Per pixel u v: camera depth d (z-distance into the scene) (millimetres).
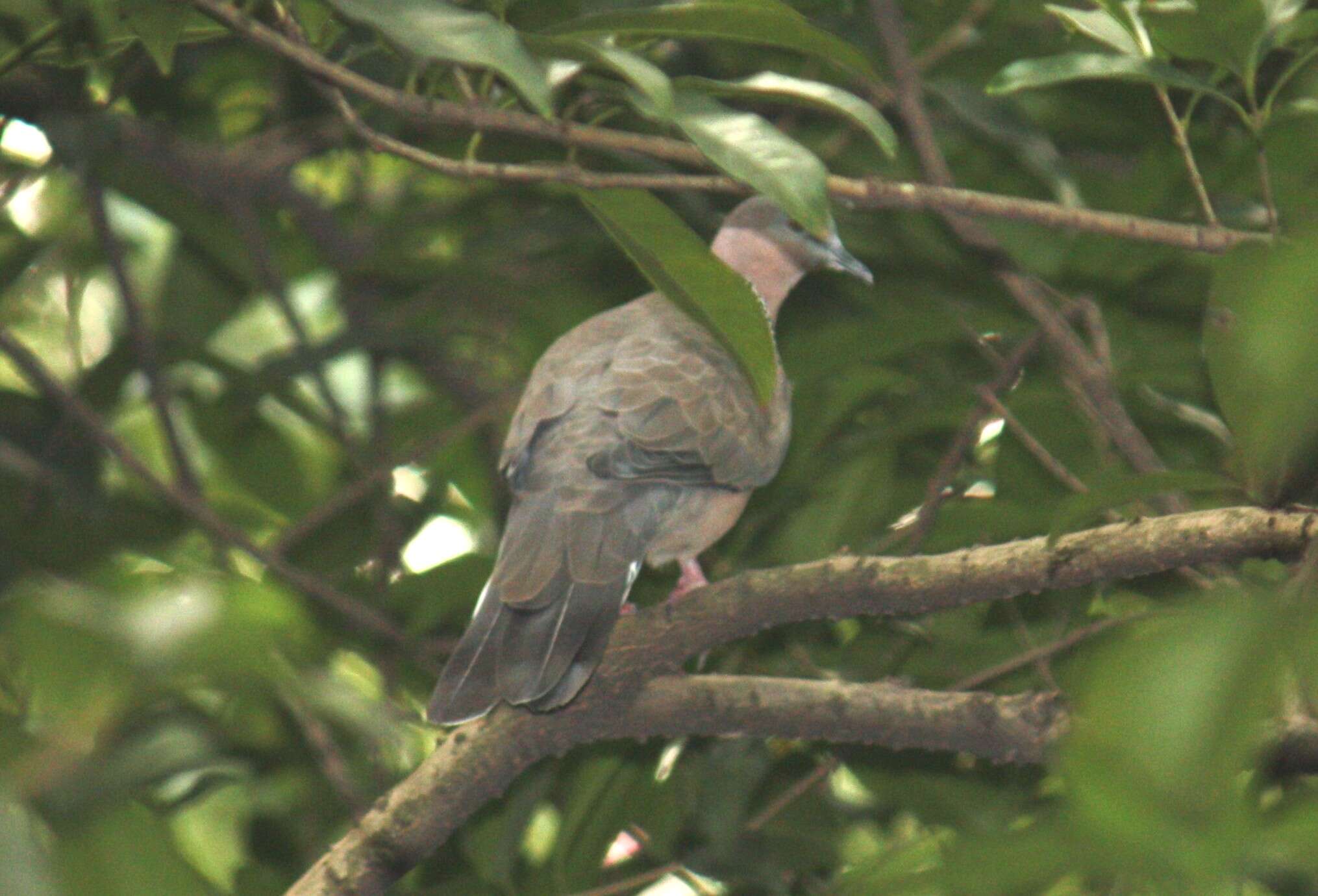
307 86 10289
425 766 6793
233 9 5867
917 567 6320
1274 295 2900
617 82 6395
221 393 10617
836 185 6305
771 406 9086
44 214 11953
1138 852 2959
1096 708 2672
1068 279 9219
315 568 10289
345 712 3688
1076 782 2908
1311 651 2641
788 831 8789
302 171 13328
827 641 9734
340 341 10234
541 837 10266
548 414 8664
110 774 3406
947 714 6598
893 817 9141
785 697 6703
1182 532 5883
